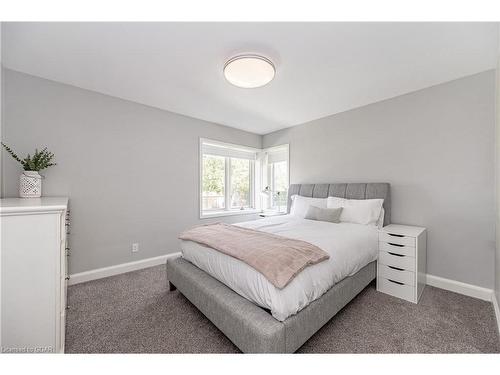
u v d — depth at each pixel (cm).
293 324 122
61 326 132
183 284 187
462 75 214
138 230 288
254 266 132
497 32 153
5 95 203
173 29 152
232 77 200
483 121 207
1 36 158
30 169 202
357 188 289
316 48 172
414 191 249
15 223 117
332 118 331
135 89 248
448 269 226
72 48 174
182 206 333
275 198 436
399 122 261
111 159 265
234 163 436
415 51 176
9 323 117
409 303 197
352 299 196
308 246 160
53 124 227
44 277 124
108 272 261
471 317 175
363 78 221
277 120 360
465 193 216
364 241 205
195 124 348
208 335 153
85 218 247
